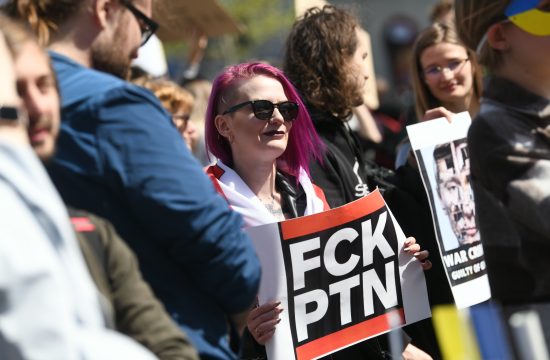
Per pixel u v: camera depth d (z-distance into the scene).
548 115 3.31
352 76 5.42
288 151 4.88
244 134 4.62
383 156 8.48
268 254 4.30
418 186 5.45
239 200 4.57
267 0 25.66
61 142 3.07
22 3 3.25
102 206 3.07
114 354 2.19
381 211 4.66
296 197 4.82
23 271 2.04
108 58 3.36
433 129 5.12
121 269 2.93
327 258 4.45
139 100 3.13
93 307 2.33
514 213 3.26
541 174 3.24
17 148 2.25
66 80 3.17
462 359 2.75
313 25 5.49
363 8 6.98
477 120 3.42
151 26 3.48
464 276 5.04
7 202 2.11
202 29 7.95
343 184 5.10
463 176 5.14
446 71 6.41
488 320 2.78
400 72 34.53
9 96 2.52
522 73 3.41
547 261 3.23
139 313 2.90
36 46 2.84
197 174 3.11
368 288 4.57
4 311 2.03
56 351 2.05
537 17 3.34
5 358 2.05
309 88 5.38
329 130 5.34
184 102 6.80
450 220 5.05
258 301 4.29
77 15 3.29
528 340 2.65
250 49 25.44
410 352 5.06
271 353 4.25
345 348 4.79
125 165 3.04
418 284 4.75
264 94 4.61
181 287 3.14
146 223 3.06
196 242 3.06
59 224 2.24
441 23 6.62
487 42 3.49
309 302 4.38
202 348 3.12
